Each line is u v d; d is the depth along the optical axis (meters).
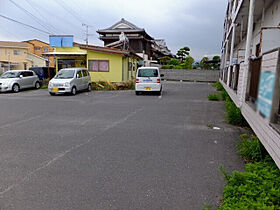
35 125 5.30
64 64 17.12
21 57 34.72
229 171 2.92
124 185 2.57
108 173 2.86
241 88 5.35
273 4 6.80
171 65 30.25
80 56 16.52
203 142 4.09
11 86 12.52
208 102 9.11
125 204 2.21
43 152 3.57
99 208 2.15
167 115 6.49
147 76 11.38
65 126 5.21
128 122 5.62
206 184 2.60
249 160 3.25
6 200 2.27
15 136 4.41
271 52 2.70
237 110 5.43
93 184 2.59
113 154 3.49
